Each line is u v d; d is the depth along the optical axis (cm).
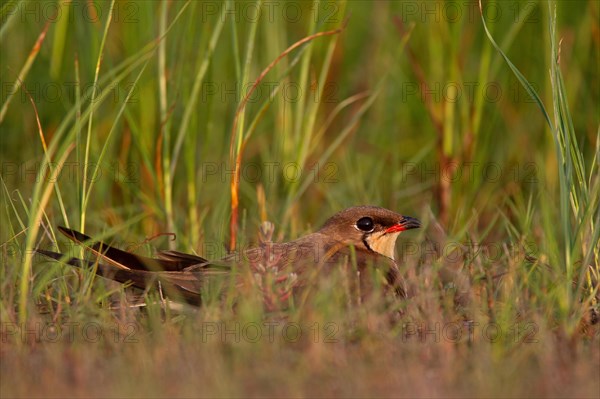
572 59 1526
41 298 1025
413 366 831
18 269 1049
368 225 1166
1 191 1420
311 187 1557
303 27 1570
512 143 1543
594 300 1019
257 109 1543
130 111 1373
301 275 1016
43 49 1473
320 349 851
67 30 1459
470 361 856
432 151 1577
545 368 840
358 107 1683
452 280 1093
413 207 1537
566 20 1534
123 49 1398
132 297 1009
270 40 1437
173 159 1298
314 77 1397
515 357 860
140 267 1030
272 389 788
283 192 1459
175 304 988
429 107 1486
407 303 964
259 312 920
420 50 1600
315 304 931
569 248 994
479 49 1546
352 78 1700
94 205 1416
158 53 1298
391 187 1578
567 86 1516
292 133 1441
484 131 1530
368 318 916
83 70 1415
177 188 1426
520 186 1508
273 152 1488
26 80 1475
